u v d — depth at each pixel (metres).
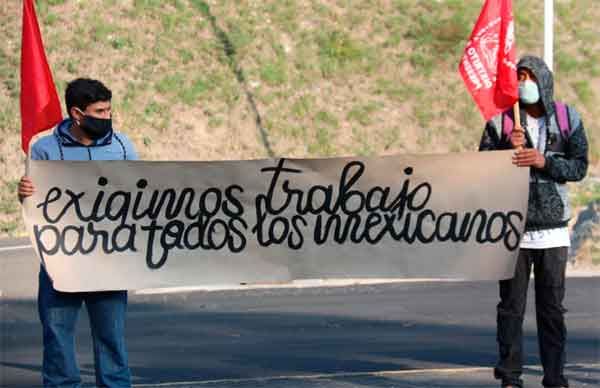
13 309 34.19
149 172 18.19
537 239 18.59
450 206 18.58
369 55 78.00
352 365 23.53
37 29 17.89
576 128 18.50
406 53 78.88
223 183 18.41
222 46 75.75
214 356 25.02
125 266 18.16
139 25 76.12
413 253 18.67
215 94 72.19
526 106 18.70
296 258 18.62
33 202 17.92
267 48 76.56
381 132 72.56
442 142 73.00
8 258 46.78
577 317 29.36
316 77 75.44
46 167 17.91
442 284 37.44
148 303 34.31
